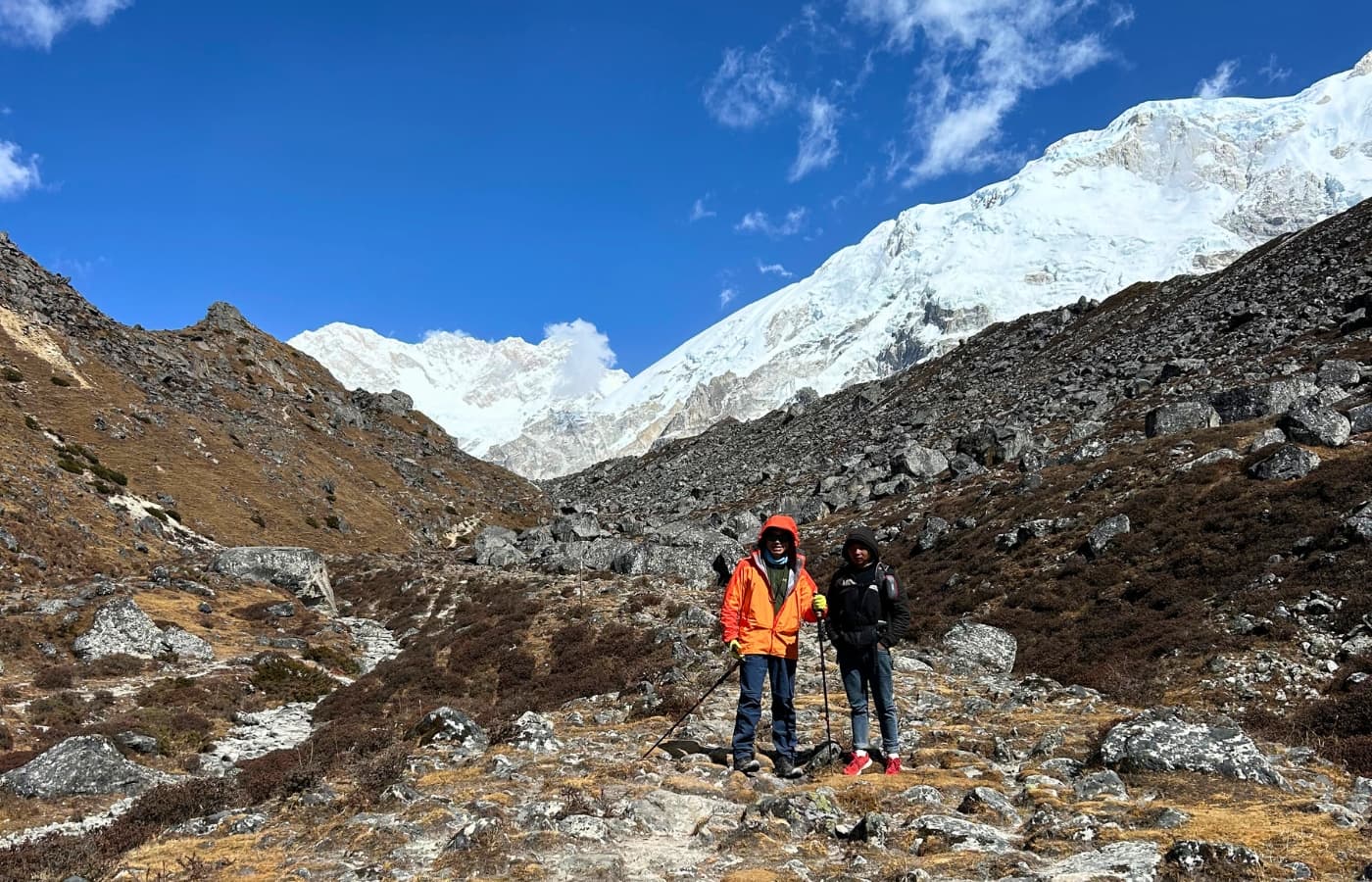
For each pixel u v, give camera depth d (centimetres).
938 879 624
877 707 1053
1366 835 652
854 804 876
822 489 6912
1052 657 2427
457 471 14362
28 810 1831
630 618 3844
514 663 3516
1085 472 4091
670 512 10400
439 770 1092
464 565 6594
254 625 4484
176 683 3225
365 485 11125
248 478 8725
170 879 778
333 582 6488
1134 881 580
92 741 2098
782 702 1059
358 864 743
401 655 4056
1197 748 911
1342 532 2422
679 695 1691
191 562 5825
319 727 3009
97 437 7606
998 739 1222
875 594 1050
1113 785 874
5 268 9994
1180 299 9806
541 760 1124
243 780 1402
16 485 5631
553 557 5819
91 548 5406
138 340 10994
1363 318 5503
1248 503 2909
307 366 15562
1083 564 3041
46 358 8531
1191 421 4397
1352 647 1925
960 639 2481
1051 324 11881
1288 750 1130
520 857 715
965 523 4109
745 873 664
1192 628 2284
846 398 14400
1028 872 623
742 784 962
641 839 788
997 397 9256
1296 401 4231
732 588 1070
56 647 3441
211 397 10525
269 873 748
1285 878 573
